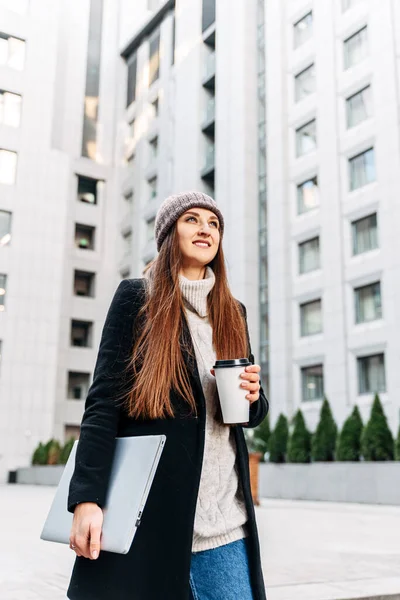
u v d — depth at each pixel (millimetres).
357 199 21984
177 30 33031
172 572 1313
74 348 33531
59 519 1480
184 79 31953
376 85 21875
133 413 1432
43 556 5031
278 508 11758
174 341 1493
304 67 25250
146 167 34812
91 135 36531
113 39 37562
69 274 34562
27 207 29594
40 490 19828
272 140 25922
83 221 35625
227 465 1515
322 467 14633
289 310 23906
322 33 24516
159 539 1336
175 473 1390
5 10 30531
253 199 26234
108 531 1294
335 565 4570
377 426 14250
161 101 34094
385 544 5996
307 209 24203
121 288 1606
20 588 3641
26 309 28688
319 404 21969
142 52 36562
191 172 30328
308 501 14625
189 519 1356
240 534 1483
